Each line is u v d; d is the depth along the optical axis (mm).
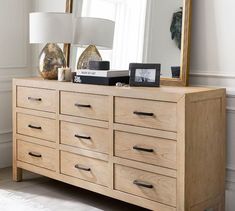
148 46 3158
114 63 3369
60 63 3326
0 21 3842
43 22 3176
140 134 2654
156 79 2826
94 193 3291
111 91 2760
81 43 3270
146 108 2609
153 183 2621
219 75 2883
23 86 3340
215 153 2721
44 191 3305
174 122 2486
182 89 2678
